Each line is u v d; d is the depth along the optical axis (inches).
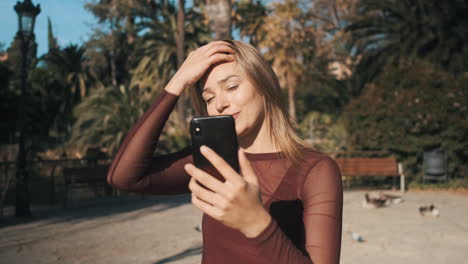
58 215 285.1
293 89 1363.2
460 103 422.3
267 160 42.0
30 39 300.7
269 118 42.4
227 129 27.4
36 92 1323.8
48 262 169.3
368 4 587.2
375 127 450.3
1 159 502.0
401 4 538.0
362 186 439.2
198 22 1021.2
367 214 274.5
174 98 37.1
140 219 268.4
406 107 428.1
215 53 39.4
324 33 1264.8
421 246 191.6
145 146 36.8
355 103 471.2
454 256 175.5
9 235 220.8
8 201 332.8
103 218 272.5
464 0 501.4
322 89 1146.0
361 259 171.6
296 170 39.8
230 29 451.5
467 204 316.8
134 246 195.8
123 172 37.1
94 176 346.6
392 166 400.2
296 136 43.5
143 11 1240.2
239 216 24.5
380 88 463.8
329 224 33.5
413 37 538.9
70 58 1437.0
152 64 1024.2
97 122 490.6
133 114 489.4
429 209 269.0
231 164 27.0
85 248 192.1
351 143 471.8
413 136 428.5
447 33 519.5
